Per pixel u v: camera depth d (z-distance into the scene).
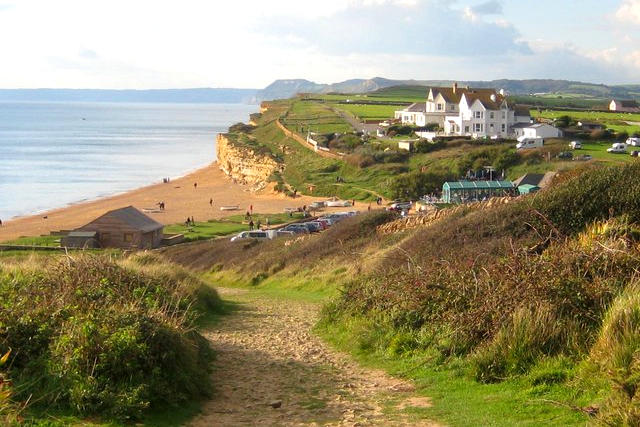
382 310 13.91
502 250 15.42
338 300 16.36
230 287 30.50
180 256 41.56
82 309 10.35
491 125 96.06
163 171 118.94
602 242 12.34
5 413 7.34
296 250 32.31
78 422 7.67
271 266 31.31
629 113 135.50
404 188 74.19
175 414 8.57
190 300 17.70
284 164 100.62
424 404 9.00
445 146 88.31
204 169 121.62
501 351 9.71
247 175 104.31
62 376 8.34
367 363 12.03
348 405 9.25
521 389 8.80
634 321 8.62
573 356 9.15
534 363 9.33
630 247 12.50
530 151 76.75
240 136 130.00
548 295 10.53
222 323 17.48
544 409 7.93
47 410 7.88
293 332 15.95
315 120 132.38
